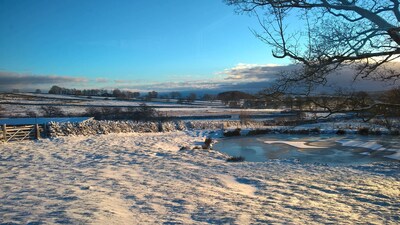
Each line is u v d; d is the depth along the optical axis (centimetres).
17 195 859
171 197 873
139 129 3872
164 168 1543
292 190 1026
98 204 744
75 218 604
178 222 612
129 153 2120
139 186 1045
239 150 2659
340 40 449
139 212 696
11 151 2102
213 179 1231
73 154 2028
